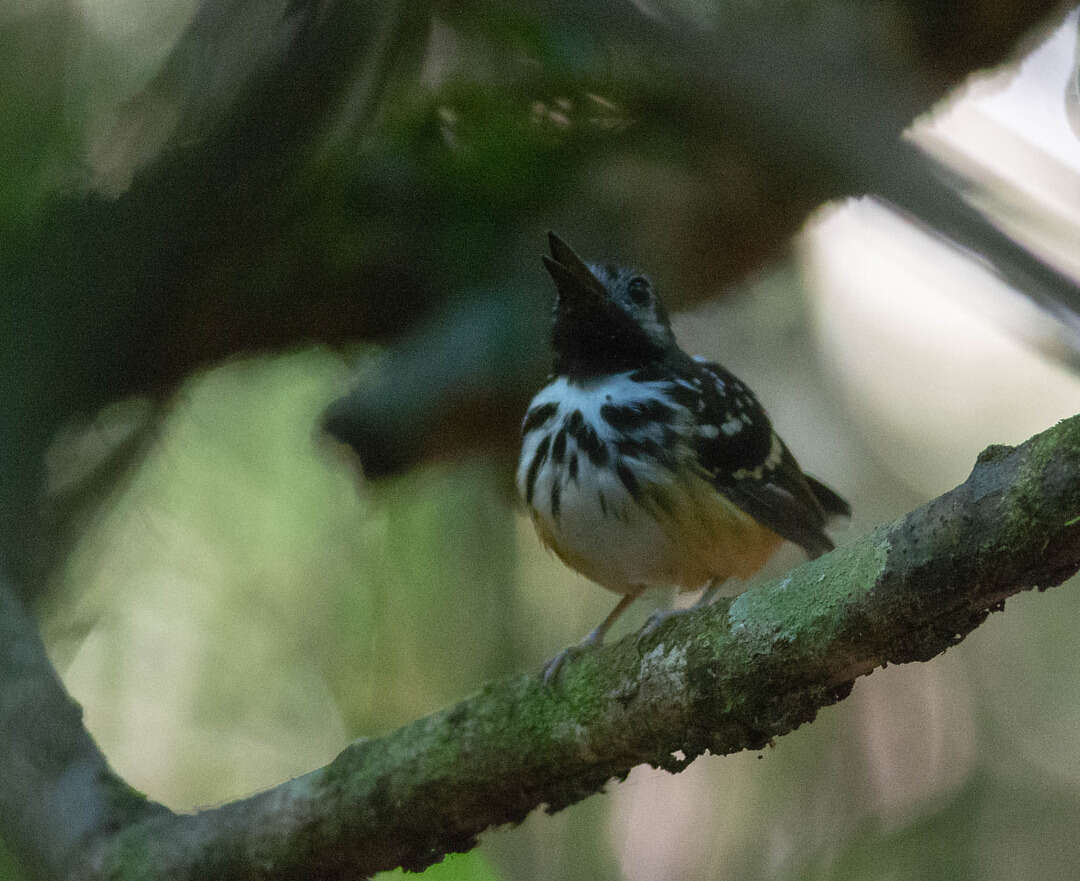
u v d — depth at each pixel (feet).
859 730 39.11
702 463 27.32
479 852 24.29
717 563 27.76
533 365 28.50
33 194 19.10
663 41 21.31
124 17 20.98
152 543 29.73
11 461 19.62
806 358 42.50
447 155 27.84
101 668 29.78
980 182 20.99
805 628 17.12
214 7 18.29
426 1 19.61
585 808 32.99
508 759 20.67
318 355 31.24
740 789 36.27
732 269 29.71
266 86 17.92
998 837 37.17
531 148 27.78
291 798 22.38
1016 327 20.77
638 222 28.43
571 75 24.97
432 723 21.62
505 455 30.48
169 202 18.45
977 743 39.50
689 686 18.49
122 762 29.84
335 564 31.01
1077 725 39.93
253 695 30.58
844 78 21.13
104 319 19.30
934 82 23.58
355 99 19.25
